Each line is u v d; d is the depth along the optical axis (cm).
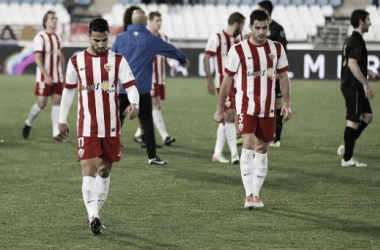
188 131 3466
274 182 2320
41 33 3144
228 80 1964
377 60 5694
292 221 1816
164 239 1642
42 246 1582
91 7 7231
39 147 2992
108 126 1697
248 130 1967
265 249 1570
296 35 6694
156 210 1925
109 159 1727
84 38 6319
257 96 1961
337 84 5559
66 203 1995
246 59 1950
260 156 1992
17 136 3284
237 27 2716
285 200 2059
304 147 3038
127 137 3319
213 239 1645
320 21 6894
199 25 6894
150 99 2605
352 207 1977
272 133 1983
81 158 1692
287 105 1972
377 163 2677
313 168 2572
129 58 2559
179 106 4384
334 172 2495
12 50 6103
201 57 5938
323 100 4684
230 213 1897
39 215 1858
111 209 1934
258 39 1936
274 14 6931
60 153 2850
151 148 2628
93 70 1680
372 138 3284
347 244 1612
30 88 5247
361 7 7000
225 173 2470
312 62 5762
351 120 2567
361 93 2544
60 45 3166
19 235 1669
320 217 1858
